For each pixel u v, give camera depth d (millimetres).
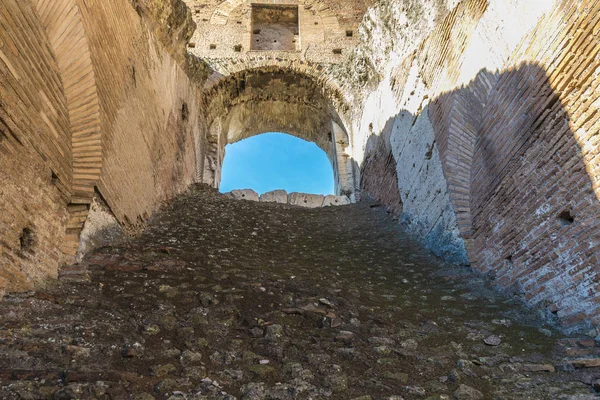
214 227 6930
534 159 4164
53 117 3756
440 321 3848
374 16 9773
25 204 3254
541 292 3889
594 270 3271
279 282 4449
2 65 2998
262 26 15102
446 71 6344
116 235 4832
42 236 3496
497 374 2867
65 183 3967
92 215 4281
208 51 13180
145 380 2414
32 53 3451
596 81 3355
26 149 3291
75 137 4176
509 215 4555
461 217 5551
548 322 3645
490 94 5082
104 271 3986
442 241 5922
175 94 8641
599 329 3160
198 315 3447
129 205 5414
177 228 6418
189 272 4430
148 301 3553
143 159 6148
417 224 7000
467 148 5613
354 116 12133
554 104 3908
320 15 14406
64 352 2479
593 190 3352
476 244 5227
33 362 2330
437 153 6445
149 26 6926
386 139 9273
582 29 3543
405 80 8195
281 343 3129
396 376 2801
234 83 13016
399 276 5348
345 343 3248
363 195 10984
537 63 4164
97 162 4336
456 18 6043
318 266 5566
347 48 13609
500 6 4879
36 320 2779
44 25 3701
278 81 13328
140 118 6047
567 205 3645
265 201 10289
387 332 3543
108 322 3012
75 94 4125
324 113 13797
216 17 13984
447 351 3223
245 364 2807
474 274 5055
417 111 7453
